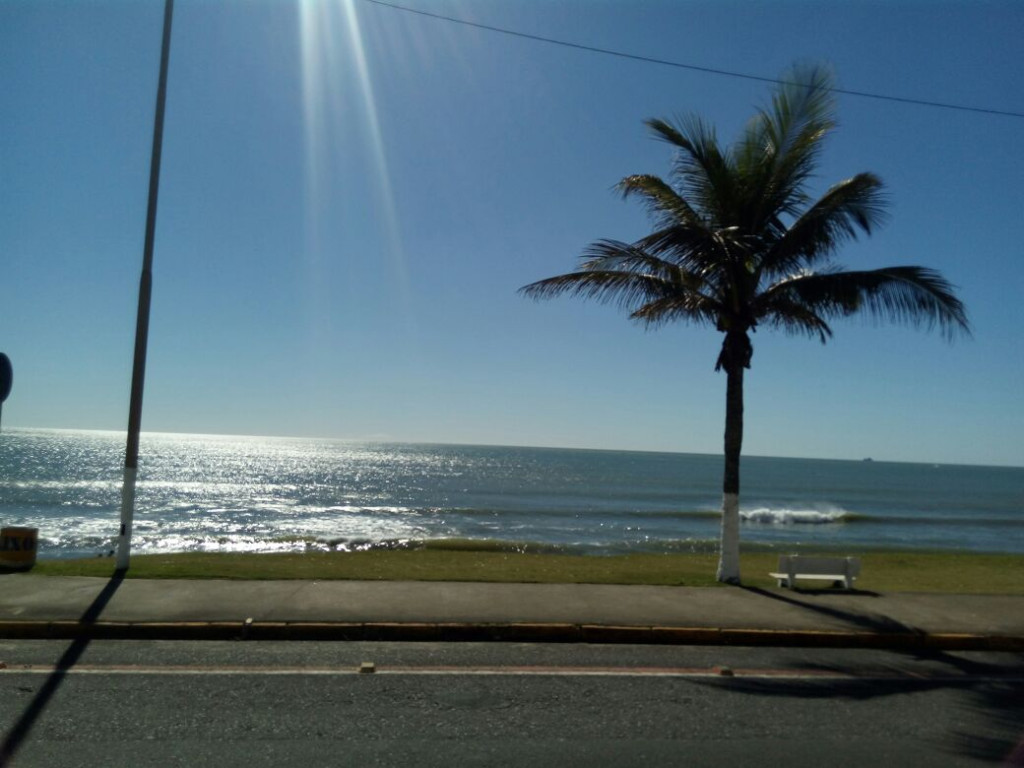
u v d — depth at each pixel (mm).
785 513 45938
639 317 14297
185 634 8656
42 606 9359
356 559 14906
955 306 12125
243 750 5414
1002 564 18422
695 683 7418
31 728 5762
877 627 9656
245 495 53531
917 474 163375
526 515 43438
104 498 46812
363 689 6906
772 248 13031
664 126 12906
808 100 12672
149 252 12266
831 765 5379
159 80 12438
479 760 5332
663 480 88750
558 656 8297
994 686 7613
